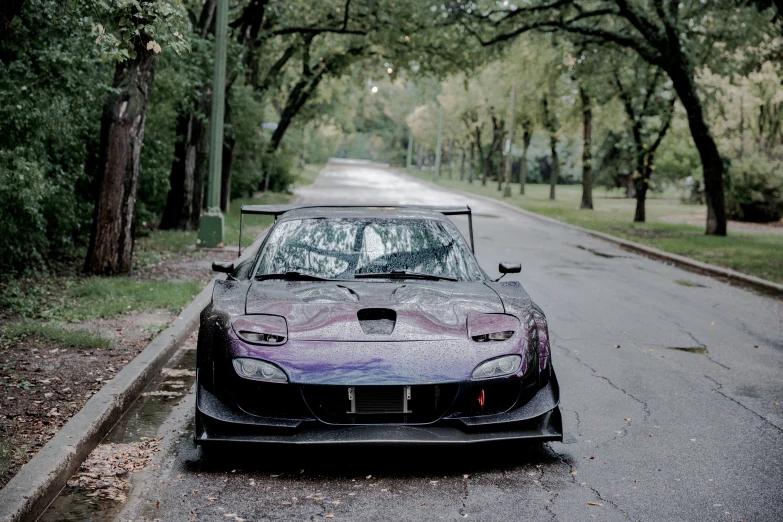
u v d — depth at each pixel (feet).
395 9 77.66
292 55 98.48
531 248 58.95
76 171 38.93
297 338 13.76
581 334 27.37
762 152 107.34
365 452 14.58
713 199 73.72
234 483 13.09
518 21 79.92
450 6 77.87
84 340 22.02
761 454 15.07
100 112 39.52
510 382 13.82
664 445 15.52
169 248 47.39
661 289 39.93
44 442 14.08
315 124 154.71
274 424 13.29
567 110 125.29
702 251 57.77
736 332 28.73
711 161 73.46
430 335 13.96
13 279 31.89
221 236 47.75
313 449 14.30
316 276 16.43
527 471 13.88
